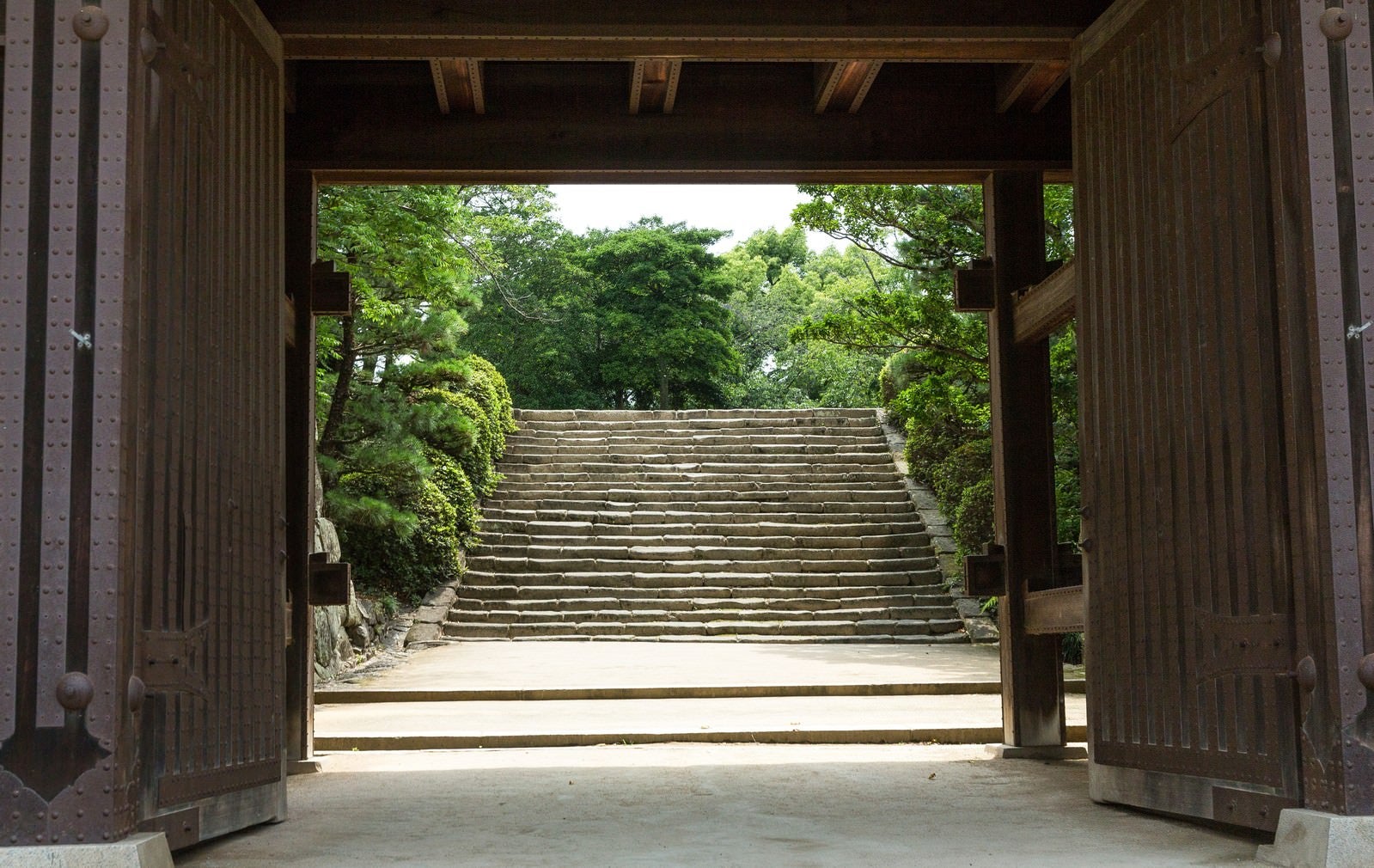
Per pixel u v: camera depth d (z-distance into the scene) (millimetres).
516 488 16938
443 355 14617
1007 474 6539
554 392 30125
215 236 4195
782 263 40062
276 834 4289
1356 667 3480
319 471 12617
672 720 8016
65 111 3414
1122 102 4809
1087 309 5121
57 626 3250
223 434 4246
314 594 6281
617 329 30297
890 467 17594
